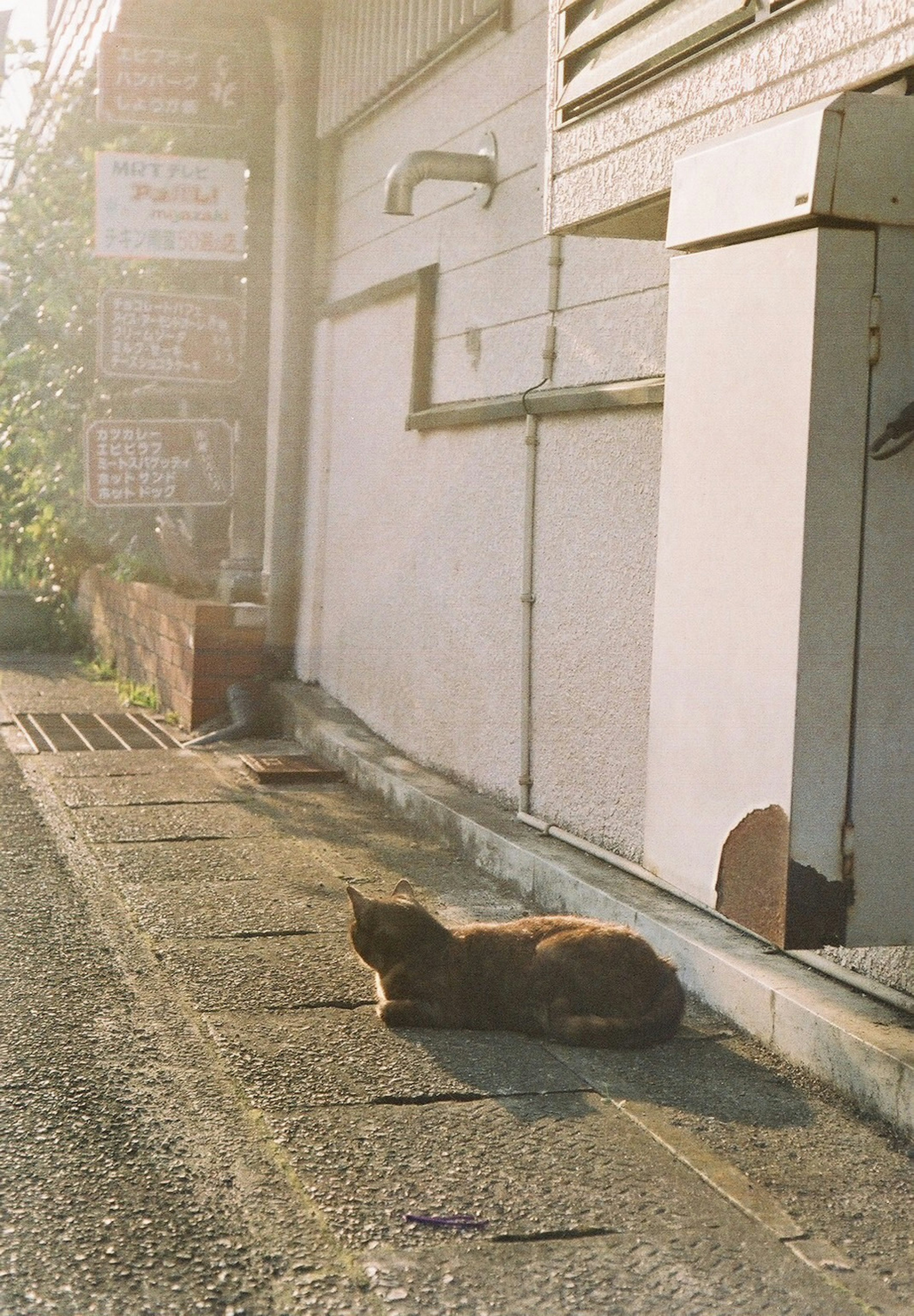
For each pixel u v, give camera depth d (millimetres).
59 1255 3115
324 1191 3439
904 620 3396
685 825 3773
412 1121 3855
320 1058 4281
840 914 3416
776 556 3420
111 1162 3568
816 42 3498
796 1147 3734
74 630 13797
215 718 9828
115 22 10180
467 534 7484
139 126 10133
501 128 7125
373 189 9180
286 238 10203
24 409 12750
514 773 6887
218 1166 3566
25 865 6359
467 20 7277
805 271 3336
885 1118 3869
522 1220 3322
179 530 11570
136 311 9984
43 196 12648
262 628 9867
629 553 5801
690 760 3752
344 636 9438
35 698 11008
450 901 6008
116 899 5895
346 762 8406
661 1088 4105
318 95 10016
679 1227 3312
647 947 4570
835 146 3252
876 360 3336
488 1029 4578
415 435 8250
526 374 6840
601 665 6039
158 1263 3100
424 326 8062
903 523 3377
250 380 10172
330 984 4941
